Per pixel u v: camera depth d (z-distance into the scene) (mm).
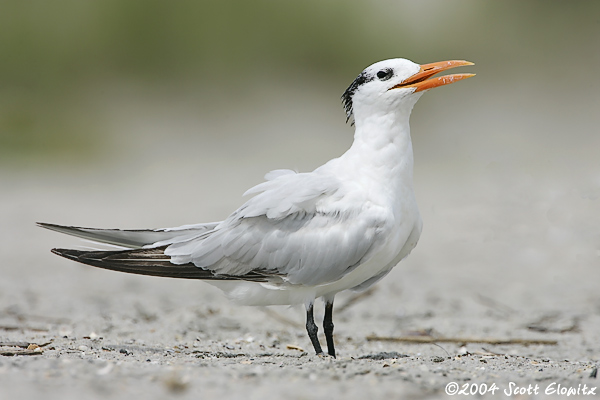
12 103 29875
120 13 33219
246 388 5301
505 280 12562
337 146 27562
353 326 9609
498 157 22391
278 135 29594
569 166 20141
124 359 6406
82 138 28797
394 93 7238
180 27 34125
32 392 5066
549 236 14727
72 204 19828
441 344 8484
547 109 29516
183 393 5172
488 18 35625
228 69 34375
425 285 12289
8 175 24516
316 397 5133
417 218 7430
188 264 7230
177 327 9055
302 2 35156
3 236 16141
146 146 28625
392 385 5488
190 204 19406
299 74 34594
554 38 34312
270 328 9305
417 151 25922
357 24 35188
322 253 7031
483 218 16281
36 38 32156
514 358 7367
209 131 30484
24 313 9688
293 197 7070
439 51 34656
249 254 7137
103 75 32875
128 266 7141
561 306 10781
